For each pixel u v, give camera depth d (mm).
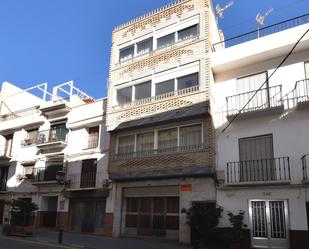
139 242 15969
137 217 18344
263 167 15102
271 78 16078
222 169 16078
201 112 16266
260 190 14781
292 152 14578
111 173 18922
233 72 17312
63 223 21734
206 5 18125
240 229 13859
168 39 19047
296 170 14281
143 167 17781
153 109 18078
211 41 18000
